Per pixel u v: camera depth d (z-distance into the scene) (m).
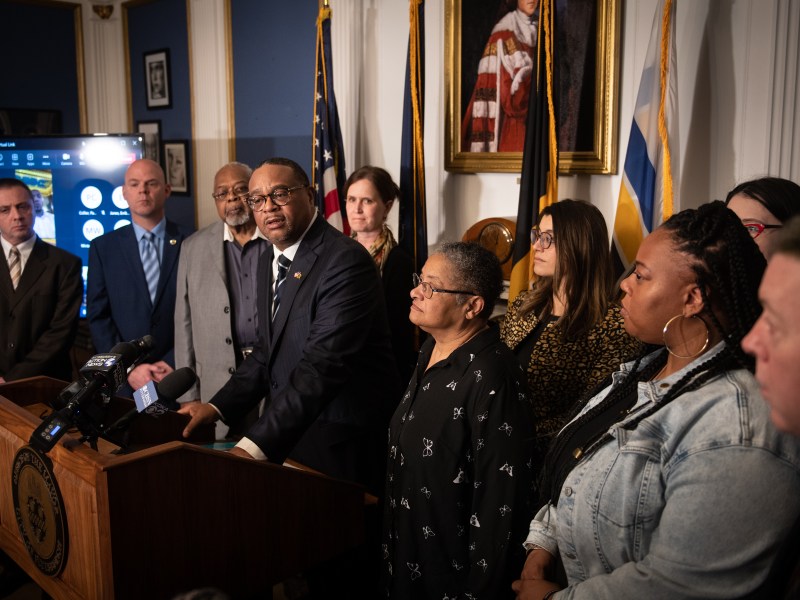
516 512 1.71
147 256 3.83
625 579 1.16
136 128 6.11
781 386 0.81
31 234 3.91
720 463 1.08
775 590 1.06
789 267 0.81
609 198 3.32
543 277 2.39
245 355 3.37
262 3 4.90
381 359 2.57
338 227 4.10
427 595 1.82
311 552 1.95
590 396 1.54
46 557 1.78
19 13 5.85
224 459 1.73
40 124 6.03
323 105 4.07
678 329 1.23
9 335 3.83
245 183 3.36
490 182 3.75
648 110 2.97
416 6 3.64
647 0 3.12
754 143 2.84
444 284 1.86
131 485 1.57
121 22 6.07
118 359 1.75
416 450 1.83
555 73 3.18
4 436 1.96
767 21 2.77
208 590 1.13
